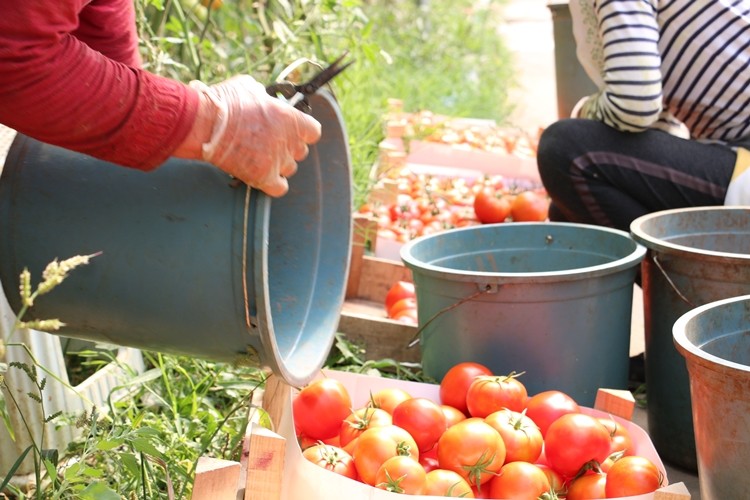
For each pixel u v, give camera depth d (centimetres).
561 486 198
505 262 283
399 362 287
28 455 220
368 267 346
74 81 146
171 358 265
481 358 239
